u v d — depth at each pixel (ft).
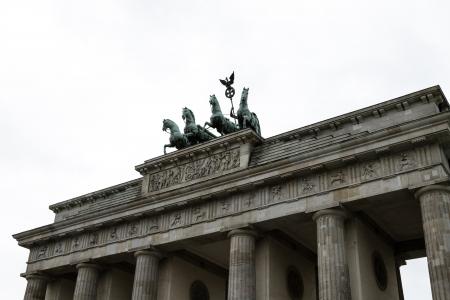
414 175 182.80
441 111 191.01
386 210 206.59
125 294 271.90
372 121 209.05
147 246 235.81
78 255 261.03
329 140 209.77
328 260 187.52
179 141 255.91
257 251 219.00
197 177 236.84
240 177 216.33
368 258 205.57
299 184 206.18
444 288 163.84
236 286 203.82
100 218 255.91
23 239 284.82
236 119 257.34
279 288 216.95
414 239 235.40
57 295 282.56
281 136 225.97
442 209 174.50
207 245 243.19
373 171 192.03
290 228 221.25
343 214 195.31
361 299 188.65
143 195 250.37
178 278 245.24
